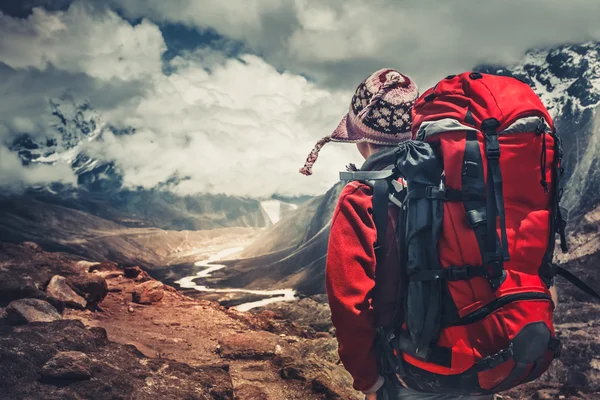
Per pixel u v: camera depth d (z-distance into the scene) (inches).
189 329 251.0
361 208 60.7
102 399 117.4
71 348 136.5
